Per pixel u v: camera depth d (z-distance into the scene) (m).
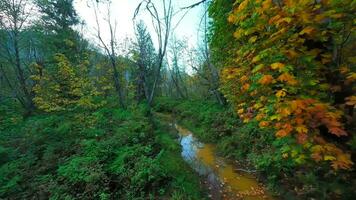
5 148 8.39
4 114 13.37
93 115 11.38
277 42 3.21
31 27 15.65
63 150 8.37
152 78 21.45
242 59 4.54
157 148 8.97
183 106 22.80
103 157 7.58
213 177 7.80
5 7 13.77
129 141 8.81
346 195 3.87
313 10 2.73
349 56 3.19
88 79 13.05
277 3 3.11
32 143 8.84
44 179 6.84
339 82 3.10
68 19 20.53
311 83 2.95
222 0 6.71
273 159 6.47
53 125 10.79
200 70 23.00
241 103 5.27
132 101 16.19
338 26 2.78
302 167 5.52
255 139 8.61
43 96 12.73
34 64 14.23
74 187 6.48
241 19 3.55
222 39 7.36
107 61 16.80
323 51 3.18
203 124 15.51
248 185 6.87
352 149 3.07
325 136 3.22
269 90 3.54
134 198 6.16
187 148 11.74
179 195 6.16
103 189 6.37
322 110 2.66
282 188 5.88
